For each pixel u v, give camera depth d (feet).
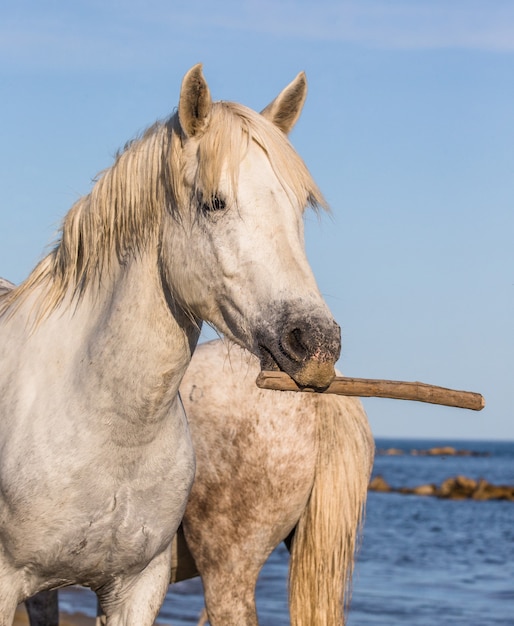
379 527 99.86
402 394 13.39
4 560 14.56
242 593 18.67
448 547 79.00
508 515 116.26
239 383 18.79
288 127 15.60
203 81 13.30
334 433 18.48
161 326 14.06
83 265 14.71
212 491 18.63
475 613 44.96
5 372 14.97
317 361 12.37
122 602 15.49
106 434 14.16
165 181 13.83
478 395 13.66
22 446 14.33
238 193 12.96
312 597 18.24
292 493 18.44
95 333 14.33
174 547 19.52
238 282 13.01
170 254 13.75
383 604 47.55
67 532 14.33
